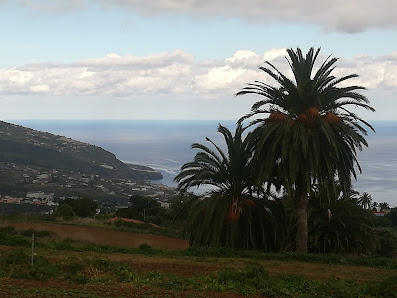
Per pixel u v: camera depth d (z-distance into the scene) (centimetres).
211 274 1264
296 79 2067
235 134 2205
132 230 3288
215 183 2208
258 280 1130
